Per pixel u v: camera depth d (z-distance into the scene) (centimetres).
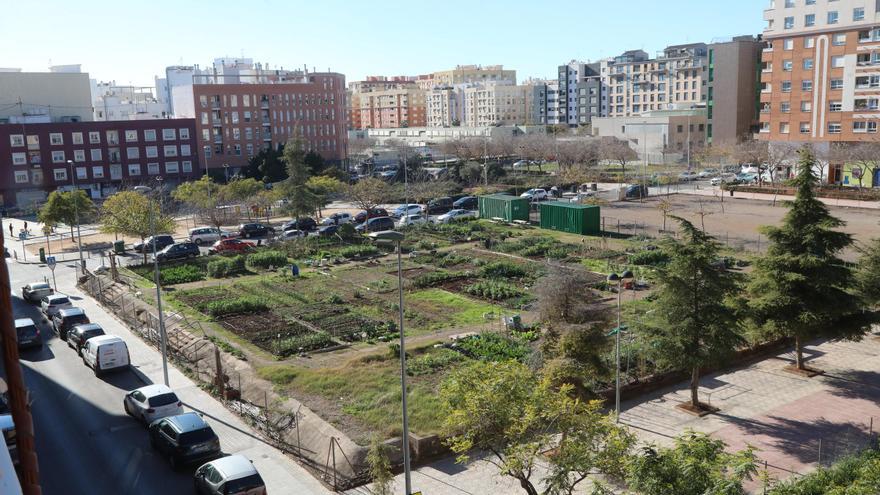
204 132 11856
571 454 1827
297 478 2441
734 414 2891
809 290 3125
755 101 12962
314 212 7456
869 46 8981
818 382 3216
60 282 5631
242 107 12175
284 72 14975
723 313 2844
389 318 4250
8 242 7506
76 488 2367
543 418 1998
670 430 2744
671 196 9325
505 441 1991
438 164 13700
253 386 3183
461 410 1973
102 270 5734
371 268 5656
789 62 9850
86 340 3703
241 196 8588
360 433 2636
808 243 3125
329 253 6116
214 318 4331
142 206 6512
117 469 2503
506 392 1969
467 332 3903
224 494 2128
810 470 2392
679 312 2855
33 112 11231
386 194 8106
